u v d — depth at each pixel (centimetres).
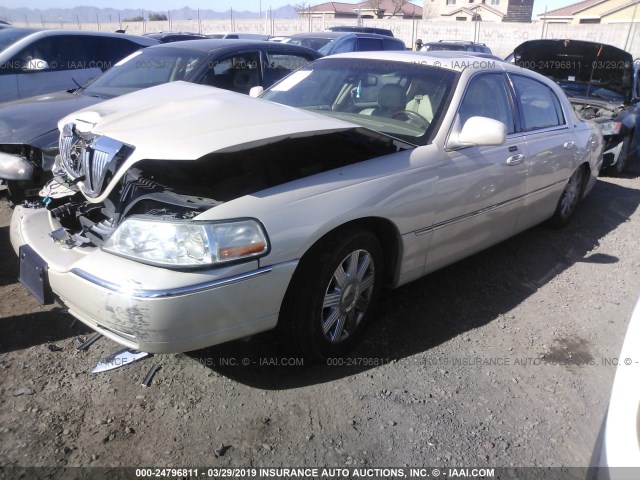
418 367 304
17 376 277
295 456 238
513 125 407
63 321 328
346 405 271
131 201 267
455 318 360
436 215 330
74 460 229
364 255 301
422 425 261
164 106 308
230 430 250
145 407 261
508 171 384
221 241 236
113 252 245
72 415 253
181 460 232
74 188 319
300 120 287
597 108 784
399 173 303
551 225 533
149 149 250
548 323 362
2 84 658
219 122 274
